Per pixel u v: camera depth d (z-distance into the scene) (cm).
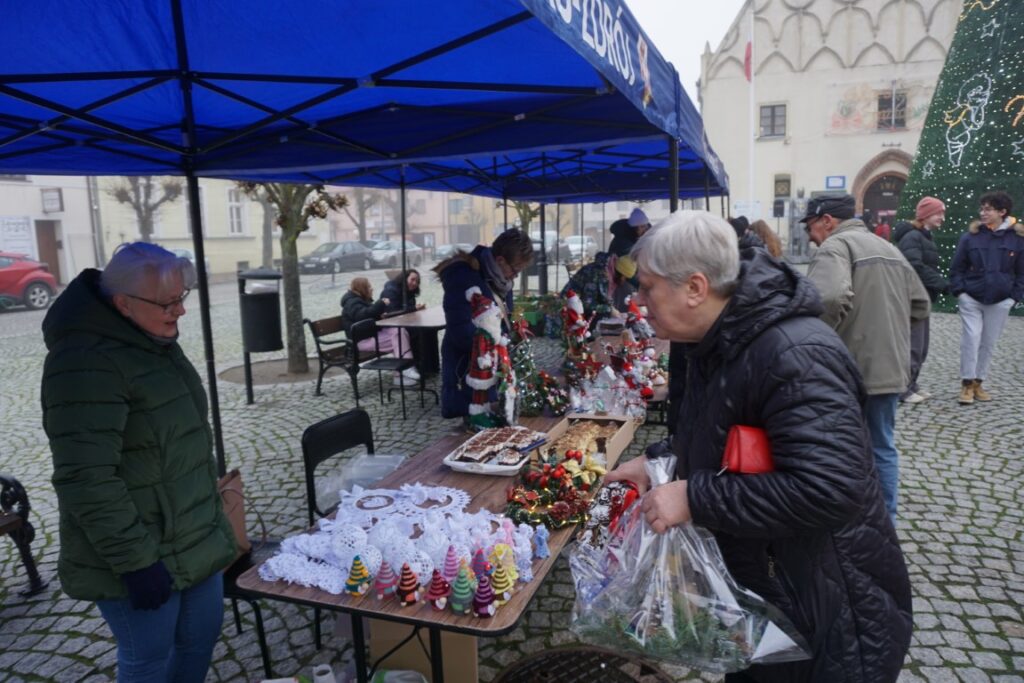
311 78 251
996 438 522
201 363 923
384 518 222
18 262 1650
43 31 215
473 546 196
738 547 141
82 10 207
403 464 279
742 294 130
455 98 313
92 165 384
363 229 3772
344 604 179
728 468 130
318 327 713
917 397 627
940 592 316
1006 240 584
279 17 217
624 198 1126
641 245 140
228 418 645
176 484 187
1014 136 1099
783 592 136
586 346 382
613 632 145
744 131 2725
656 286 138
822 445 122
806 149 2684
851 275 327
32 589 337
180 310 185
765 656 134
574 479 238
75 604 330
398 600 180
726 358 134
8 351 1070
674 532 141
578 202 1187
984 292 589
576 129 344
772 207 2739
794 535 128
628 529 157
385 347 710
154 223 2584
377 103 324
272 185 791
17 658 289
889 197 2684
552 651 273
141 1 208
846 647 135
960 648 275
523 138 356
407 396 713
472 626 167
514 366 349
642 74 255
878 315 322
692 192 1086
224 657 283
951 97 1173
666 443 201
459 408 345
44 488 484
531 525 215
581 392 366
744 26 2650
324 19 217
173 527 187
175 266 179
